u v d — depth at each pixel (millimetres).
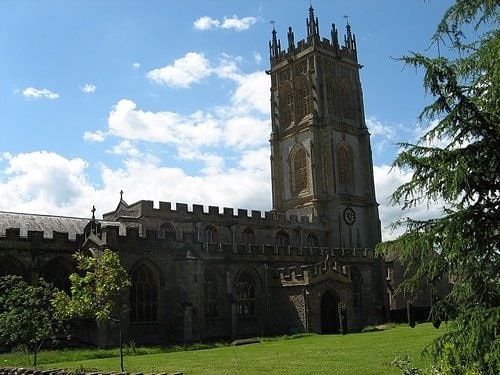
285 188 99375
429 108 11164
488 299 10844
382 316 80312
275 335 60875
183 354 40594
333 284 64062
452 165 10820
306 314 61062
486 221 10750
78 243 53781
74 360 38156
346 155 98188
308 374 25453
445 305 11367
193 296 53406
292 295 63312
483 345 10133
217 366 30484
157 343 51281
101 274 31109
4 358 38562
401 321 78938
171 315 53125
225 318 61406
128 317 48406
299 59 100625
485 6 11039
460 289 11281
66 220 62500
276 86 104438
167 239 54188
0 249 49188
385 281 83312
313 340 50469
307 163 95375
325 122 95062
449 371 11227
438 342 11320
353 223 94188
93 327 48688
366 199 97625
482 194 10922
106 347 46438
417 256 11820
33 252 50750
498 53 10148
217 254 62250
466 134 10984
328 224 91500
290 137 99812
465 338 10531
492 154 10625
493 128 10711
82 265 32562
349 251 77500
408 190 11336
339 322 62031
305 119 97500
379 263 83250
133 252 51219
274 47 106312
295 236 86625
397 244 11625
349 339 49062
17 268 50219
